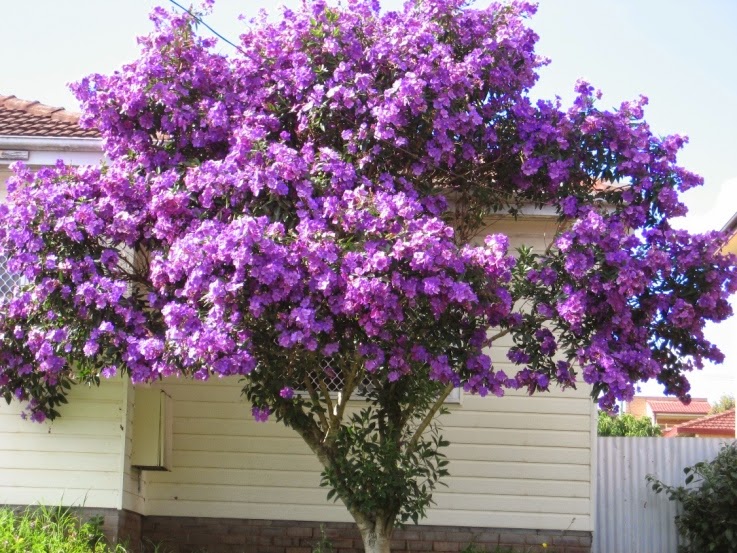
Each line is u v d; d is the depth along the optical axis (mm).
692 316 8008
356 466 8219
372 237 7230
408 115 8148
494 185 9109
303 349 7699
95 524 9547
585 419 11281
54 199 8023
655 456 12133
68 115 11312
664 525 11984
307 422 8641
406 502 8219
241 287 6949
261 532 11109
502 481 11148
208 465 11227
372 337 7363
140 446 10242
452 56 8609
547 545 11023
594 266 8000
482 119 8633
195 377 7383
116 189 8047
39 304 8438
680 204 8414
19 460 9844
